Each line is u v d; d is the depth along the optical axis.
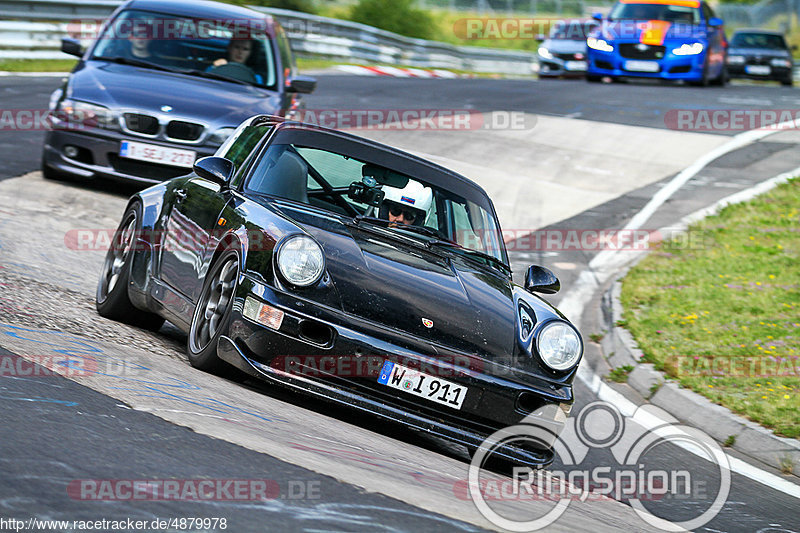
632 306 33.81
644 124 64.38
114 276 21.86
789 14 198.88
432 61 108.19
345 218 18.95
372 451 14.53
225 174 19.31
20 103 49.88
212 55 36.72
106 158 33.50
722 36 86.19
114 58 36.19
